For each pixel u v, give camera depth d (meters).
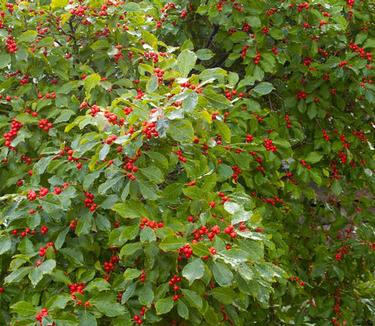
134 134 1.27
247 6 2.02
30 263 1.43
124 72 1.75
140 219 1.34
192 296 1.31
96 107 1.41
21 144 1.63
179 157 1.48
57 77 1.80
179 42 2.27
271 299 2.09
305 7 2.02
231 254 1.24
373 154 2.30
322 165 2.23
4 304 1.56
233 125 1.83
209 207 1.39
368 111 2.24
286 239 2.16
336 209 2.34
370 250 2.22
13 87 1.77
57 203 1.40
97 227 1.51
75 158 1.47
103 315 1.52
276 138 1.91
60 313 1.33
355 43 2.07
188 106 1.26
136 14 1.87
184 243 1.27
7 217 1.41
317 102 2.15
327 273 2.29
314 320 2.35
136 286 1.38
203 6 2.07
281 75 2.22
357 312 2.25
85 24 1.81
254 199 1.92
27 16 1.80
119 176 1.37
